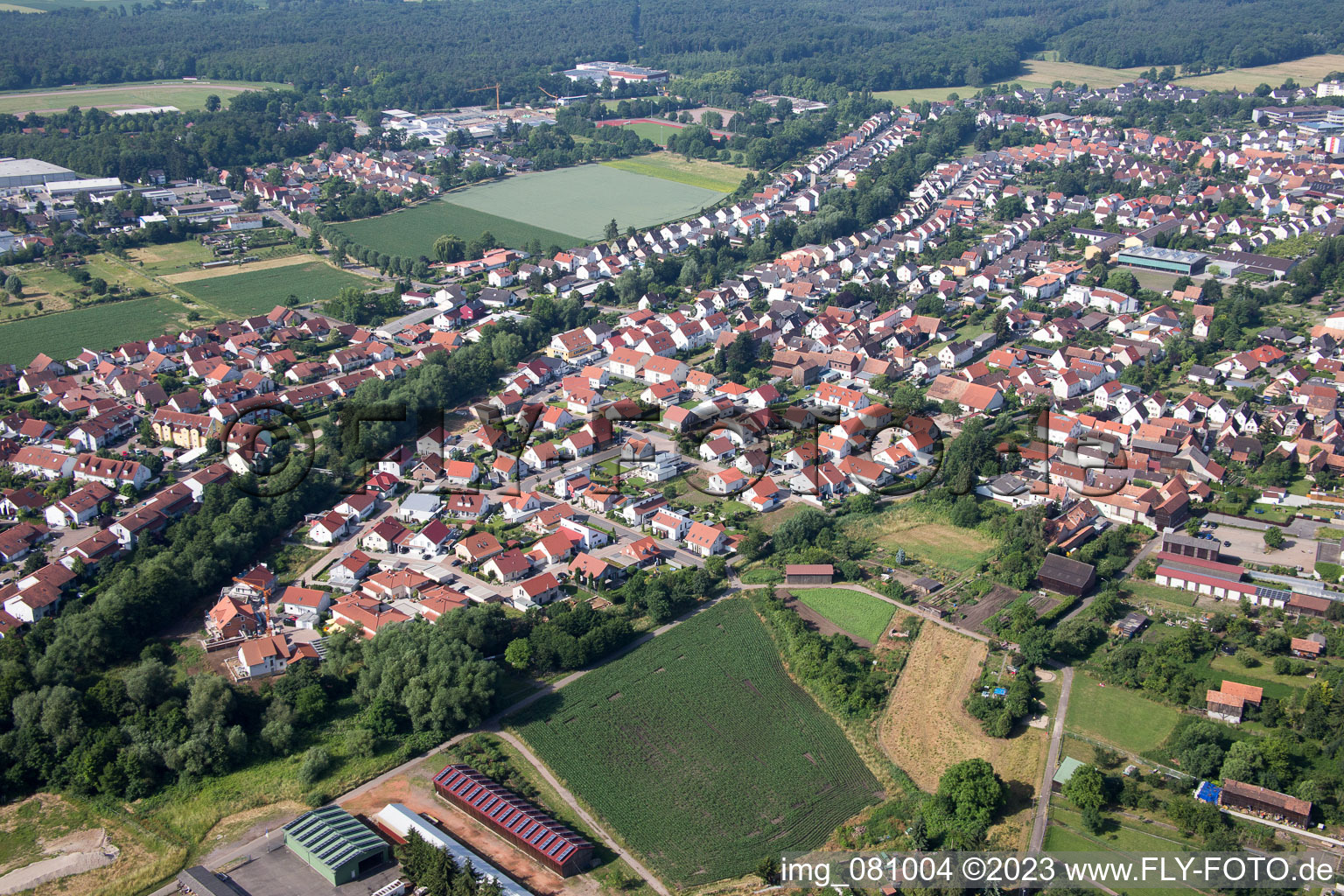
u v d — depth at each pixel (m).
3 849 141.88
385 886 132.50
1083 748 153.62
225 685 161.38
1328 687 157.50
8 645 174.12
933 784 149.38
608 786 151.12
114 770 150.38
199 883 131.50
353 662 175.12
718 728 163.00
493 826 141.38
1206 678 166.12
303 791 149.62
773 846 140.00
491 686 164.38
